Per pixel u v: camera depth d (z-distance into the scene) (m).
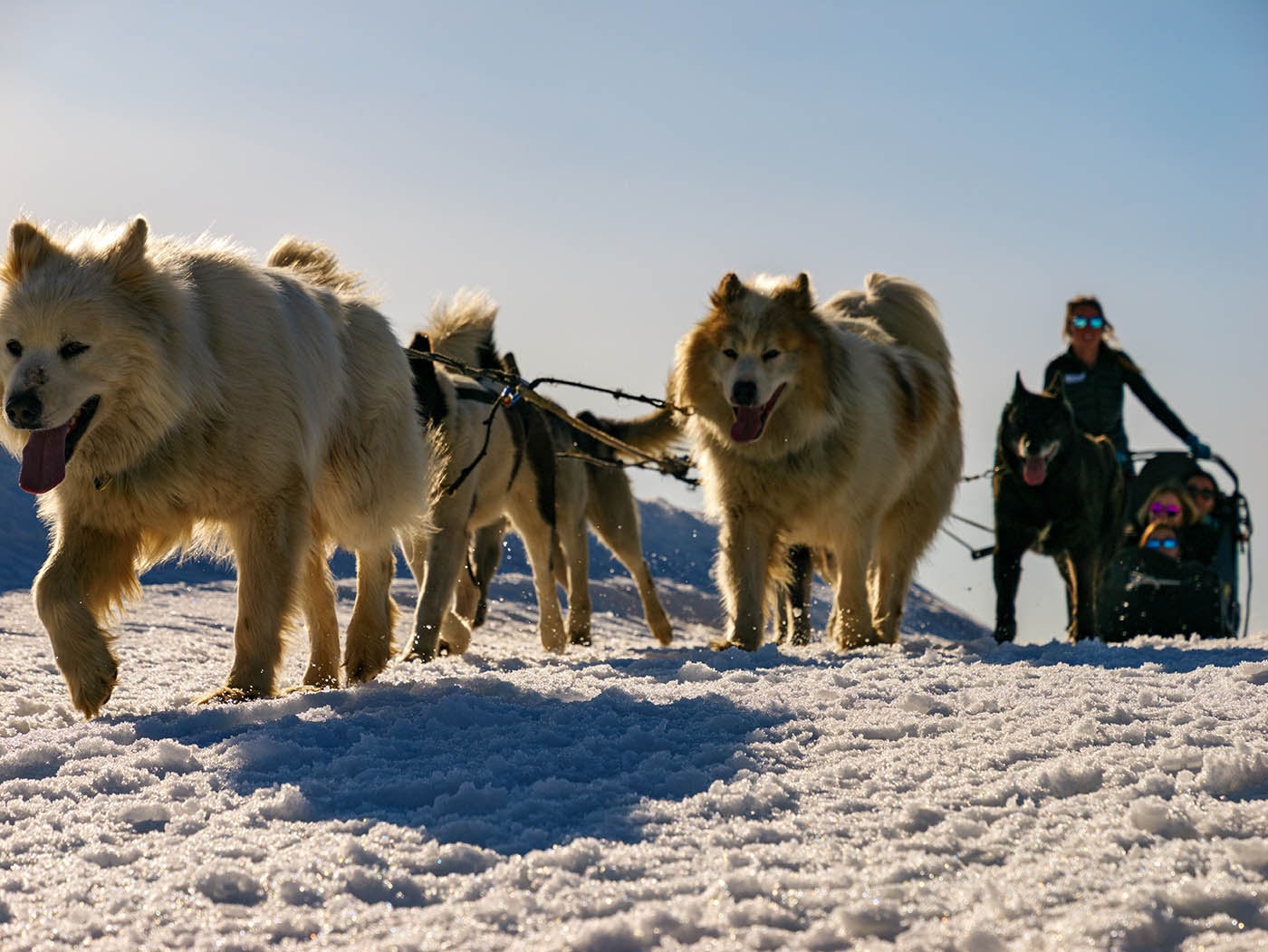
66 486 4.56
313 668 5.45
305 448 4.87
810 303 7.39
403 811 3.02
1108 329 10.36
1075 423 9.14
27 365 4.16
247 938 2.12
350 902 2.30
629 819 2.81
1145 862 2.42
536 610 14.23
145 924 2.21
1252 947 2.01
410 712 4.06
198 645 8.23
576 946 2.05
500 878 2.41
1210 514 10.28
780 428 7.32
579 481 10.26
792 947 2.06
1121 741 3.46
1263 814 2.71
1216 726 3.59
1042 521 8.95
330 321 5.29
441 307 9.21
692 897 2.27
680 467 10.34
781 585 10.04
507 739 3.64
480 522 8.73
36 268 4.35
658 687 4.73
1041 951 2.01
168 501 4.60
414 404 5.80
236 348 4.65
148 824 2.88
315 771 3.36
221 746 3.60
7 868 2.54
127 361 4.30
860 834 2.68
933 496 8.64
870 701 4.23
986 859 2.53
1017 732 3.62
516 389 7.96
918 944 2.05
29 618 9.66
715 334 7.31
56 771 3.41
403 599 12.95
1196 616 9.98
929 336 9.32
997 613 9.23
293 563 4.80
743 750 3.44
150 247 4.75
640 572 10.88
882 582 8.63
